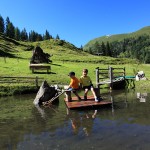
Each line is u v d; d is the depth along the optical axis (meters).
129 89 33.50
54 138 12.36
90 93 30.58
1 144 11.98
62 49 146.75
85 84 20.89
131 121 14.66
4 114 18.97
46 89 23.62
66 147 11.07
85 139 11.91
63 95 28.70
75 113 17.89
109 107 19.55
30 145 11.61
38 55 69.25
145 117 15.48
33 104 23.41
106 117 16.08
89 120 15.55
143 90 31.41
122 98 24.67
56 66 63.41
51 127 14.41
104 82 34.56
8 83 36.00
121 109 18.53
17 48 132.50
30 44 157.75
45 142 11.88
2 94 31.30
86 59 107.75
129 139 11.55
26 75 46.50
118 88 35.03
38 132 13.55
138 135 12.02
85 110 18.73
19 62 67.75
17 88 33.06
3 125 15.51
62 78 45.12
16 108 21.50
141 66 99.00
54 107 21.06
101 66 78.88
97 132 12.87
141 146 10.67
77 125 14.51
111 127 13.63
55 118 16.72
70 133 13.01
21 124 15.52
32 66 50.50
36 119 16.73
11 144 11.91
